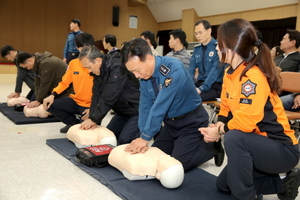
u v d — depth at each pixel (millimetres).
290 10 8133
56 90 2994
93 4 11703
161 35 11961
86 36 2902
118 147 1936
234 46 1325
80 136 2318
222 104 1697
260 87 1305
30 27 11867
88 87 2973
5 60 11414
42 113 3490
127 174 1789
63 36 12344
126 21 11547
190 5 10406
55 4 12055
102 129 2398
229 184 1402
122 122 2686
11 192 1615
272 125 1389
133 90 2465
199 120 1969
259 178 1585
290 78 2688
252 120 1313
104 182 1769
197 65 3486
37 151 2354
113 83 2289
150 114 1715
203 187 1729
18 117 3521
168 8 11211
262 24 8711
